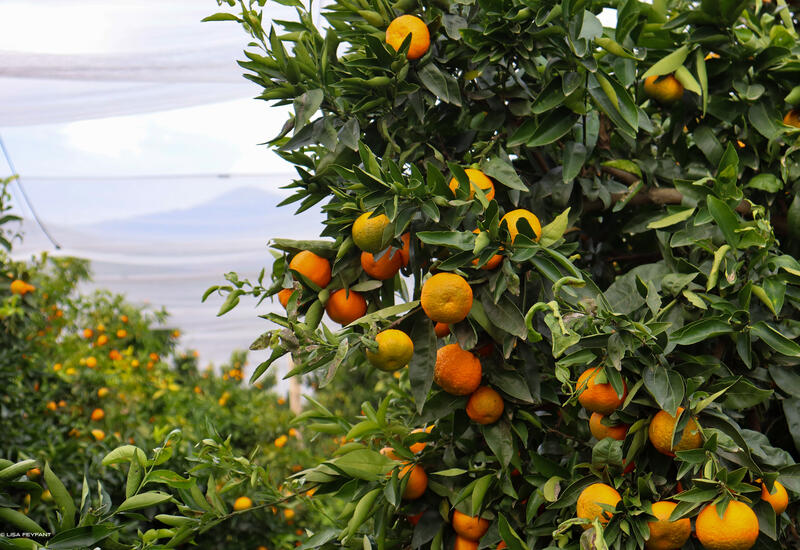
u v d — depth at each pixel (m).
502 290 1.50
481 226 1.47
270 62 1.69
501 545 1.70
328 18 1.88
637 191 1.83
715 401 1.57
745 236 1.52
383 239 1.51
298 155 1.81
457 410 1.77
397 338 1.53
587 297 1.57
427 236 1.49
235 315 8.88
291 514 4.72
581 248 2.14
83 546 1.46
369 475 1.73
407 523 1.96
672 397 1.41
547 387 1.76
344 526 1.96
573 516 1.59
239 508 3.38
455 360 1.62
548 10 1.59
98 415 4.78
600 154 1.91
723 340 1.67
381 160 1.72
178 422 5.32
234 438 5.99
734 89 1.85
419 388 1.62
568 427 1.89
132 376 5.82
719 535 1.36
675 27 1.76
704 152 1.84
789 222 1.78
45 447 3.79
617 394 1.44
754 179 1.78
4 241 3.90
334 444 5.99
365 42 1.71
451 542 1.82
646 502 1.46
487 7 1.63
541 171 1.89
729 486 1.37
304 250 1.72
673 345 1.50
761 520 1.43
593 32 1.71
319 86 1.69
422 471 1.80
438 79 1.68
